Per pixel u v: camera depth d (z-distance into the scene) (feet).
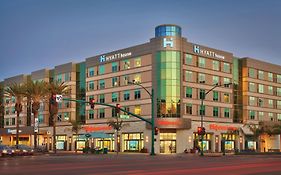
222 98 295.69
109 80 299.99
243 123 308.60
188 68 270.26
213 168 93.09
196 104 273.54
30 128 351.05
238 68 315.99
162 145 258.78
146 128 265.54
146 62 271.90
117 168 91.30
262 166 102.58
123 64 289.74
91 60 318.04
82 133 315.37
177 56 262.88
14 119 381.19
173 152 258.37
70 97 329.52
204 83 280.92
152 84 265.34
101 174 72.90
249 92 316.40
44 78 356.18
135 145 273.95
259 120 323.16
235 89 309.63
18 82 382.42
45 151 261.24
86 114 317.42
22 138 372.58
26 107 364.79
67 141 326.44
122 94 288.30
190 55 272.92
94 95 312.09
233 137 300.61
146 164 110.22
